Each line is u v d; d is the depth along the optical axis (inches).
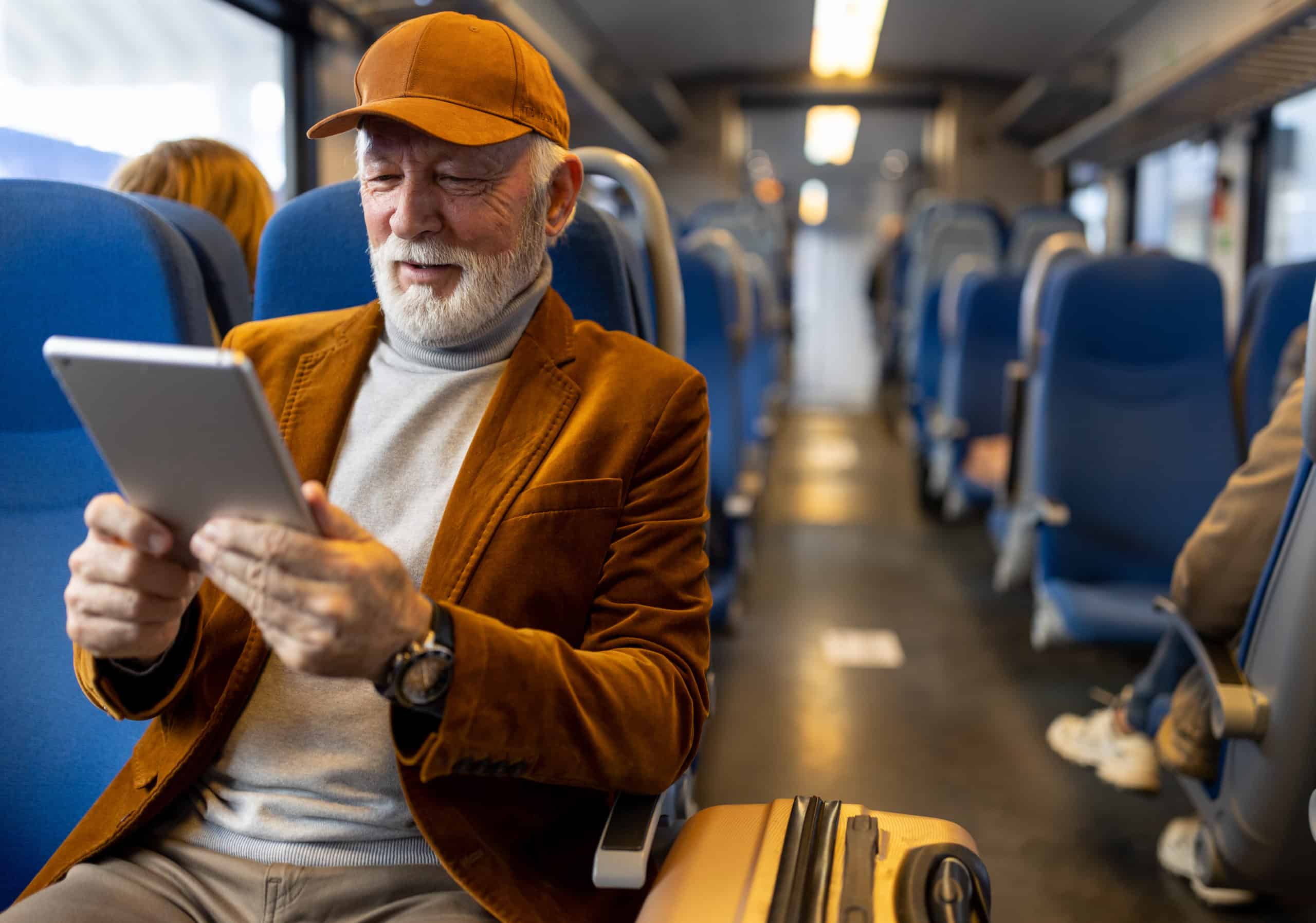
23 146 93.7
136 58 108.8
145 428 27.2
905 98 418.6
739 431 109.0
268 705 39.1
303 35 145.9
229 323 54.2
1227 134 206.8
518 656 32.5
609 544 39.3
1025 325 118.2
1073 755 99.1
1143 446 100.3
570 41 340.5
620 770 35.1
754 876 32.5
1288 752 51.4
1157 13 299.9
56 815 44.1
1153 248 112.7
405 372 42.8
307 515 28.2
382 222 39.9
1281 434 57.7
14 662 43.8
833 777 96.3
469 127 37.5
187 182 65.4
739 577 138.1
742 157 450.0
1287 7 141.6
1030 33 346.6
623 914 38.1
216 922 38.2
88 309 43.2
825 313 1052.5
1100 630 88.6
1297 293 97.0
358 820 38.1
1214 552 59.4
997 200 417.1
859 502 216.1
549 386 40.9
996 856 82.0
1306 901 68.1
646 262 66.7
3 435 43.5
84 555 31.8
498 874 35.9
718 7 324.8
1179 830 79.7
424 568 39.5
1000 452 158.1
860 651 130.1
